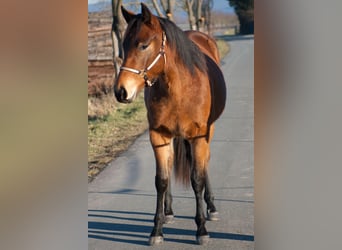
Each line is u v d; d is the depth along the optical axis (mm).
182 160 7578
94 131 12453
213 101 7102
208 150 7090
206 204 8281
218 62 8586
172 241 7090
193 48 6906
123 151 11203
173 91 6551
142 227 7629
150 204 8484
